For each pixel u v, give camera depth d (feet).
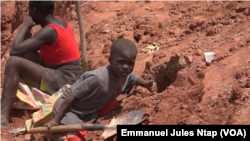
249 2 20.51
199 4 25.84
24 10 43.62
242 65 14.20
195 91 13.78
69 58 16.61
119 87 14.29
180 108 13.41
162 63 16.69
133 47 12.71
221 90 13.17
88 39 26.50
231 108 12.05
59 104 13.85
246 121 11.10
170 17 25.13
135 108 14.62
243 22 18.75
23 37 15.67
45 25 16.25
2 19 49.57
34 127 14.29
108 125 12.66
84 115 13.98
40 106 15.96
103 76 13.25
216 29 19.17
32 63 15.60
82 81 13.30
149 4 29.30
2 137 14.48
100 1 34.37
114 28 26.50
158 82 16.76
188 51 17.88
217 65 15.02
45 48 16.05
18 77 15.30
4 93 15.11
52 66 16.65
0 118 15.08
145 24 25.22
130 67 12.84
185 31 21.24
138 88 16.61
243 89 12.39
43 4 15.65
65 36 16.17
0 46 46.65
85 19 30.48
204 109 12.51
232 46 16.62
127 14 28.53
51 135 13.50
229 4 21.99
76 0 17.90
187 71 15.21
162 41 21.50
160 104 13.71
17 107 15.89
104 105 14.62
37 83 15.90
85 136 13.43
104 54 22.63
